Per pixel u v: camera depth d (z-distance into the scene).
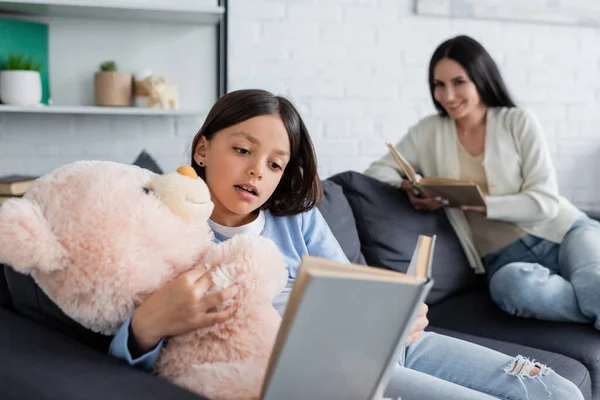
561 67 2.90
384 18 2.62
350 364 0.70
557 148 2.96
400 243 1.76
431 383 1.02
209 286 0.77
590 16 2.87
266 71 2.50
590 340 1.53
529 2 2.77
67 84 2.26
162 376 0.79
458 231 1.96
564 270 1.86
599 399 1.46
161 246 0.76
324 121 2.61
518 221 1.93
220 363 0.76
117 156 2.39
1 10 2.08
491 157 1.97
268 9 2.47
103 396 0.68
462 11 2.69
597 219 2.13
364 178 1.83
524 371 1.21
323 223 1.27
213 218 1.11
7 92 2.05
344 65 2.60
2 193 1.64
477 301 1.84
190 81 2.38
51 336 0.85
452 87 1.96
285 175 1.17
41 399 0.68
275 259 0.82
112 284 0.73
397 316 0.69
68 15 2.19
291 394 0.68
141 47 2.31
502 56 2.81
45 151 2.31
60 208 0.74
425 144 2.10
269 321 0.82
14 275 0.93
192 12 2.11
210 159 1.05
